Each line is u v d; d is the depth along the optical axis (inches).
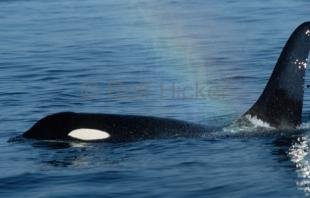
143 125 1721.2
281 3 4500.5
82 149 1626.5
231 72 2657.5
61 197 1325.0
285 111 1743.4
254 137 1697.8
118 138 1681.8
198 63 2854.3
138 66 2812.5
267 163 1487.5
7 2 5231.3
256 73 2620.6
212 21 3964.1
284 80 1740.9
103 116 1726.1
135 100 2257.6
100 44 3344.0
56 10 4638.3
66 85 2474.2
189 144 1652.3
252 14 4106.8
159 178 1413.6
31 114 2076.8
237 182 1370.6
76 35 3614.7
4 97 2299.5
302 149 1587.1
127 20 4124.0
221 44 3262.8
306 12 4033.0
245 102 2220.7
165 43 3351.4
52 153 1605.6
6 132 1861.5
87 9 4638.3
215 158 1540.4
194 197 1300.4
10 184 1411.2
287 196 1282.0
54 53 3122.5
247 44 3213.6
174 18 4163.4
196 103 2212.1
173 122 1752.0
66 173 1465.3
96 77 2608.3
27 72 2714.1
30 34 3683.6
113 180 1411.2
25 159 1571.1
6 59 3006.9
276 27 3604.8
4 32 3784.5
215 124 1943.9
